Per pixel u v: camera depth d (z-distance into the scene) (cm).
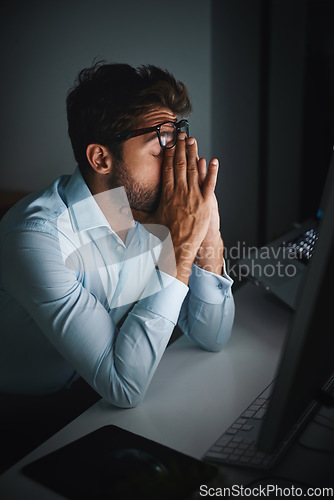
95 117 121
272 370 102
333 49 255
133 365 93
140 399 92
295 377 61
